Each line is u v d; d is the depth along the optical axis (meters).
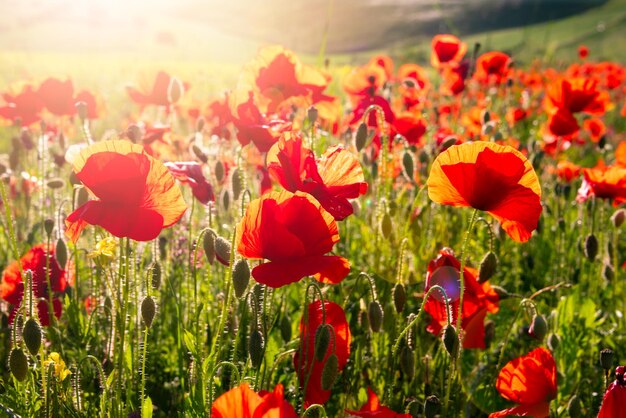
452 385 1.02
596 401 1.04
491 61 2.06
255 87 1.14
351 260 1.18
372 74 1.46
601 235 1.32
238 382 0.82
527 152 1.73
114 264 0.98
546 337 1.10
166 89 1.35
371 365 1.03
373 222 1.19
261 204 0.79
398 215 1.18
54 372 0.87
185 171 0.97
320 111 1.23
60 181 1.16
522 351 1.12
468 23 17.09
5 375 0.99
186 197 1.32
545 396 0.87
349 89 1.47
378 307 0.89
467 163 0.83
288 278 0.79
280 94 1.13
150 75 1.36
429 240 1.22
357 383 1.00
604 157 2.23
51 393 0.87
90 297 1.06
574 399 0.94
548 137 1.72
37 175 1.42
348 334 0.88
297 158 0.86
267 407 0.69
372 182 1.26
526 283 1.31
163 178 0.80
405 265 1.13
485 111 1.57
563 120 1.45
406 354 0.90
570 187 1.47
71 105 1.34
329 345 0.86
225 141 1.26
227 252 0.88
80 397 0.91
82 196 0.98
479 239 1.33
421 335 1.09
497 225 1.25
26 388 0.90
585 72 3.20
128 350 0.92
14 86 1.33
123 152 0.82
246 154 1.22
